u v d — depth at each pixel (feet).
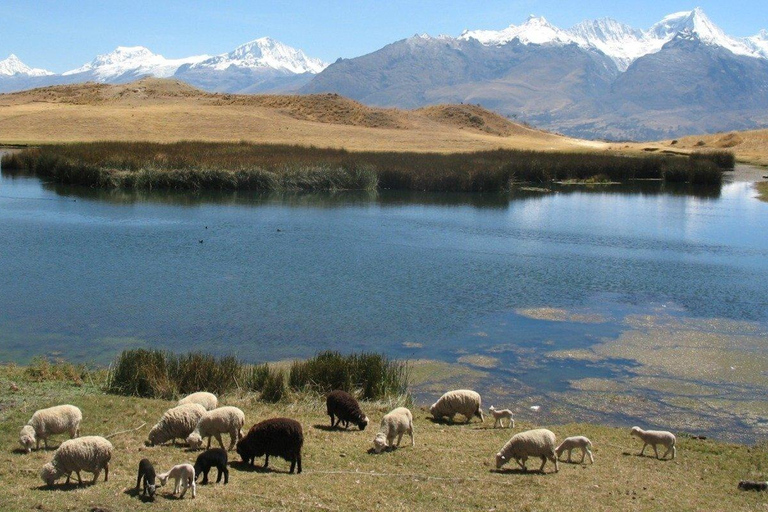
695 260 128.57
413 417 58.18
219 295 96.78
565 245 140.97
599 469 47.42
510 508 39.32
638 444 53.98
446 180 227.81
